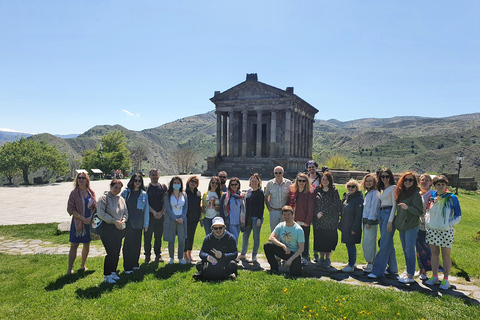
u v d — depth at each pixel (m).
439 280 7.45
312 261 9.37
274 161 49.50
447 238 6.88
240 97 54.06
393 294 6.30
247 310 5.68
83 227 8.37
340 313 5.50
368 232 8.19
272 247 7.99
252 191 9.47
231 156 55.69
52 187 33.22
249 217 9.30
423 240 7.88
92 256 10.46
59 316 5.76
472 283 7.29
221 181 9.91
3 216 16.84
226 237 7.71
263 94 52.47
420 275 7.71
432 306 5.74
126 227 8.36
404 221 7.34
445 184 6.93
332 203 8.48
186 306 5.91
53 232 13.80
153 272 8.18
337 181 36.31
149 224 9.30
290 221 7.93
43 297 6.66
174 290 6.69
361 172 35.41
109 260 7.56
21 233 13.67
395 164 187.50
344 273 8.14
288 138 50.88
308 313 5.50
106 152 71.44
